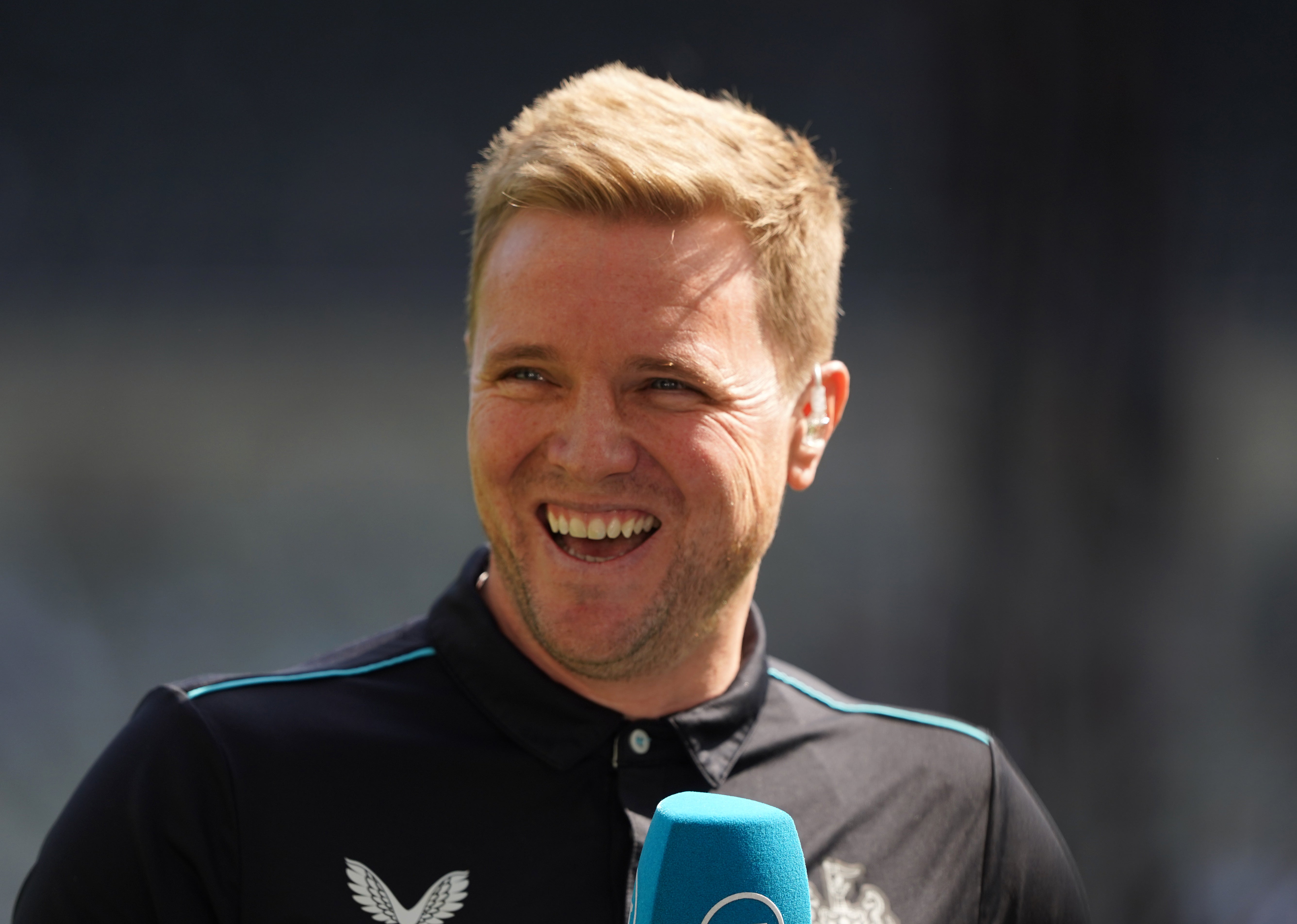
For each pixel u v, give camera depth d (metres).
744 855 3.94
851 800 5.36
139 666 27.53
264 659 28.36
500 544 4.92
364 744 4.84
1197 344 13.24
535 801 4.85
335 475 30.06
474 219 5.41
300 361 30.08
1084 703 12.42
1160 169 12.88
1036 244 12.98
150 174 29.17
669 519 4.79
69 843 4.61
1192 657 19.05
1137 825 12.32
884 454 27.78
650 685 5.13
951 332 13.55
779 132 5.40
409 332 30.19
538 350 4.64
